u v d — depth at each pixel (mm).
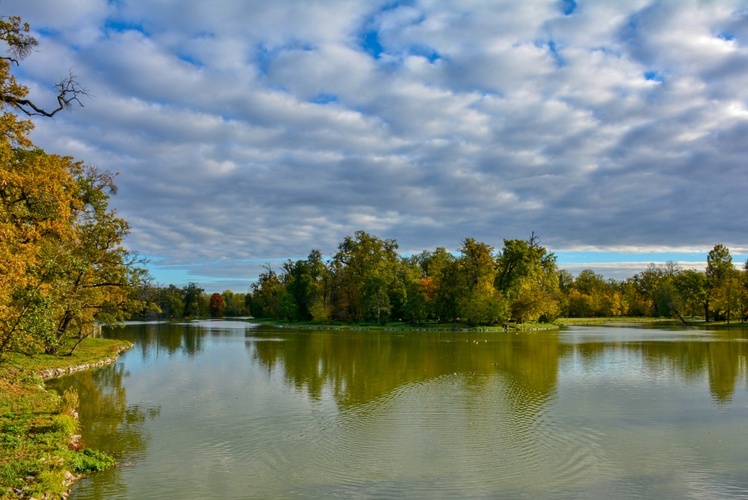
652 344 57750
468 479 14992
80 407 24328
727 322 111188
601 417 22125
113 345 53219
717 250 117312
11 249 22609
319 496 13797
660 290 139625
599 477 15109
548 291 111188
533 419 21812
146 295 125875
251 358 45250
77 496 13672
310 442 18609
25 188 24984
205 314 191500
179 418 22141
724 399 25734
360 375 34312
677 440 18734
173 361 42969
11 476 13367
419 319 107188
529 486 14453
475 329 91625
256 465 16219
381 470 15750
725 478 15000
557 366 38500
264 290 151875
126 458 16812
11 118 23156
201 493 13945
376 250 117188
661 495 13797
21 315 24812
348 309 119438
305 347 56938
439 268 114312
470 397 26453
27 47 22766
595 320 131875
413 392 27891
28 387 25922
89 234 43938
